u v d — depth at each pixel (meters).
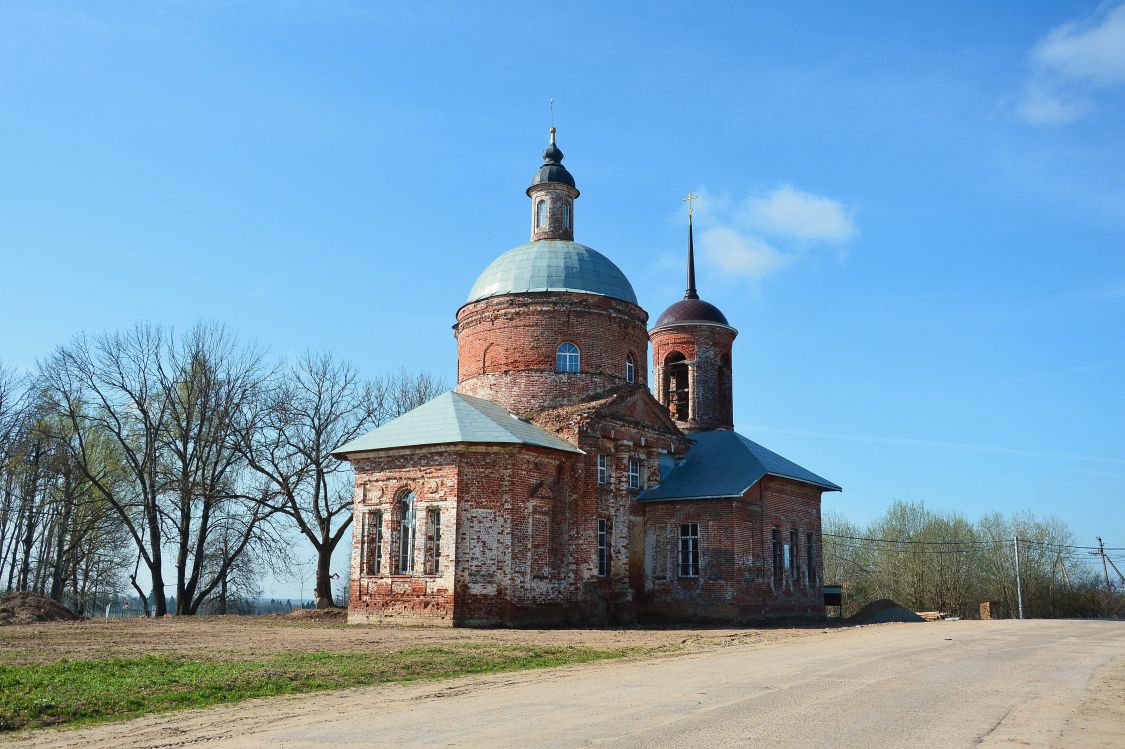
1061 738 10.39
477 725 11.23
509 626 31.36
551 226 43.56
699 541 38.09
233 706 13.44
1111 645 23.84
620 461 38.00
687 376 49.56
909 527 76.44
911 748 9.57
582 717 11.66
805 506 43.47
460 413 33.88
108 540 53.69
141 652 20.14
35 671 15.80
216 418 46.88
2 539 51.03
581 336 39.50
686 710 12.12
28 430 47.41
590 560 35.12
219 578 48.19
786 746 9.61
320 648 21.39
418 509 32.41
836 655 20.55
